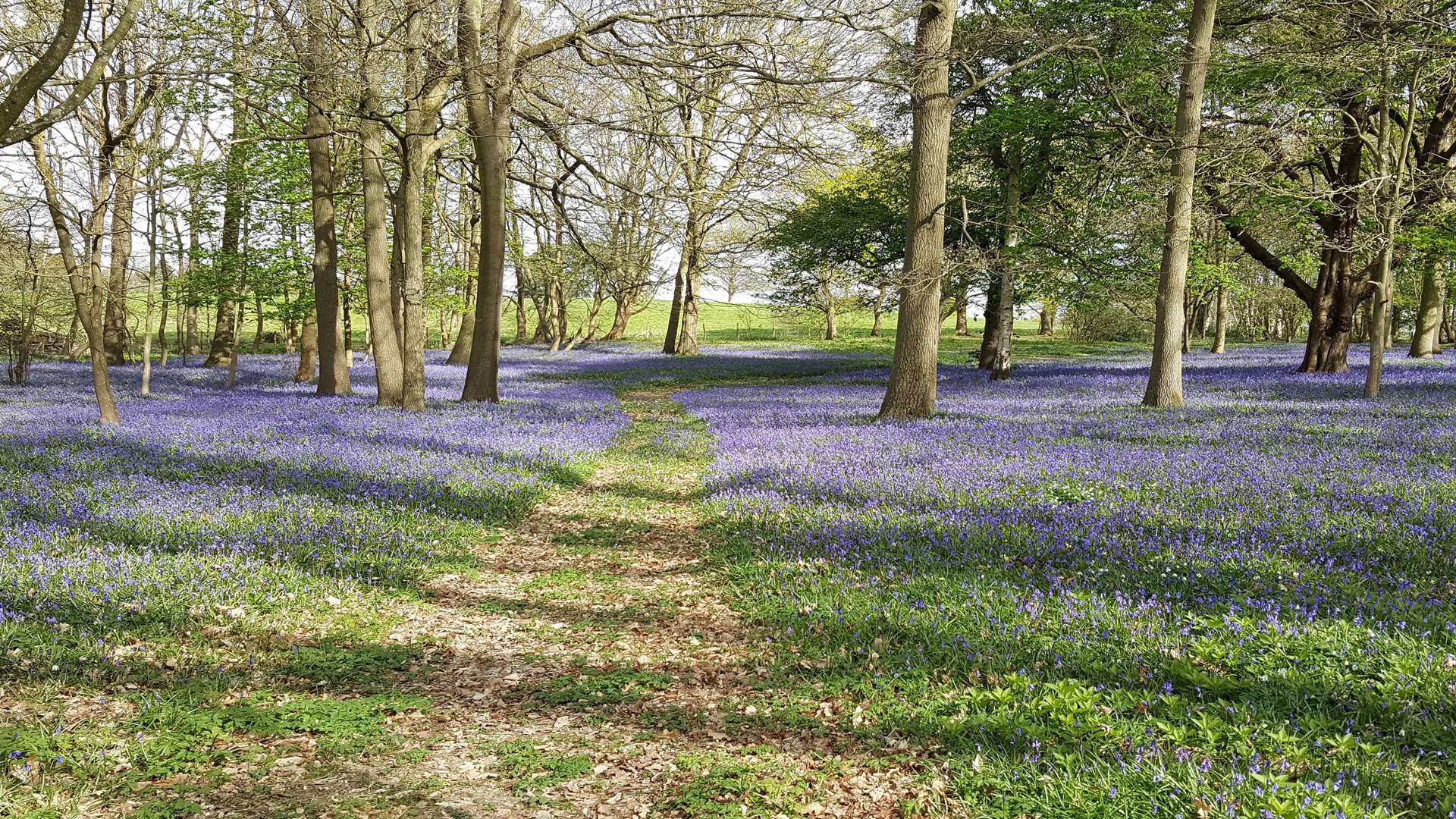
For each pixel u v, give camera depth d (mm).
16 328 28844
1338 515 8750
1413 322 59062
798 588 7605
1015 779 4336
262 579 7387
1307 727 4629
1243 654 5551
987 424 16719
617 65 15430
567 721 5477
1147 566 7465
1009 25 18094
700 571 8711
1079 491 10383
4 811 4051
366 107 17469
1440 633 5695
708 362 44719
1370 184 20172
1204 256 26469
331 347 23844
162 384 28297
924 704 5285
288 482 11195
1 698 5164
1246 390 22766
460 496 11180
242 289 26906
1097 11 22453
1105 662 5641
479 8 17453
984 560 8016
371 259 19984
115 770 4566
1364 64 18516
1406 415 16062
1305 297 27891
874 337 67938
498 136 19844
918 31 17141
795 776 4641
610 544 9961
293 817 4262
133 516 9047
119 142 15820
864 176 33438
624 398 27906
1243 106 22797
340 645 6562
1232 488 10156
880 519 9562
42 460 12102
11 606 6375
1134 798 4035
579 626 7289
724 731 5281
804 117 15398
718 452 15539
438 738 5227
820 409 21875
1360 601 6328
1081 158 27141
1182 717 4770
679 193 17641
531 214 21719
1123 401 20750
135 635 6195
